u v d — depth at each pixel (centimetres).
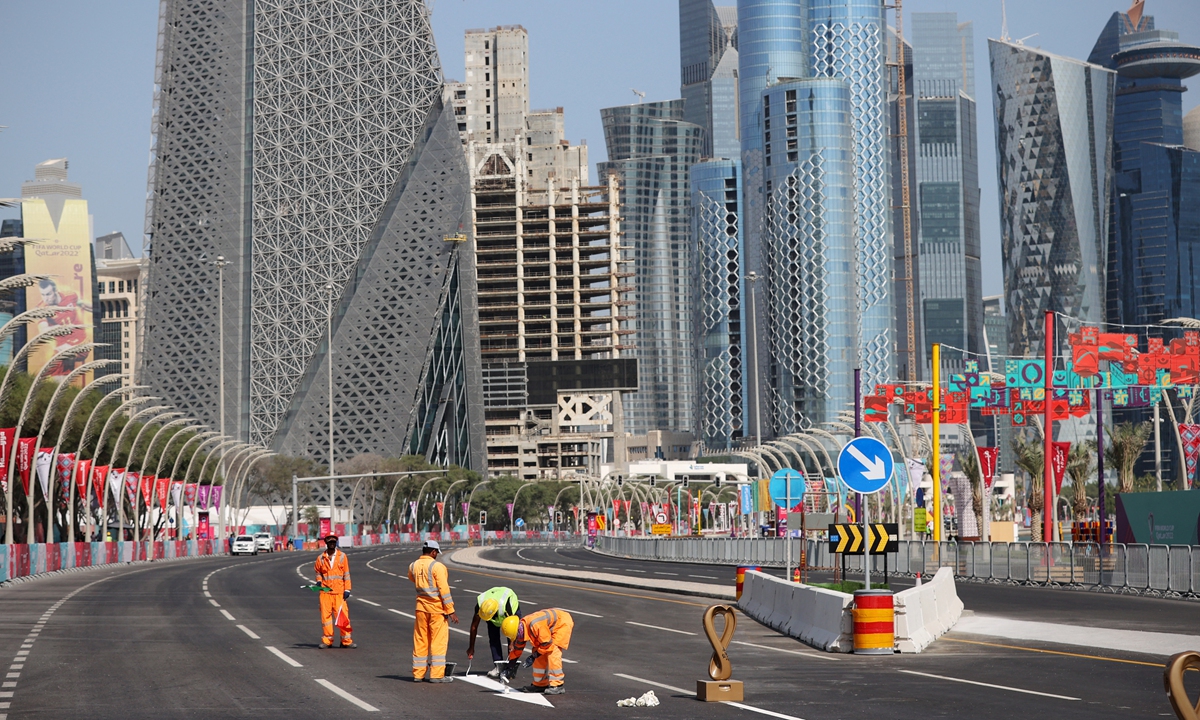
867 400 7438
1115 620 3109
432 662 1934
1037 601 3903
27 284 5112
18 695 1781
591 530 14000
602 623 3181
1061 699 1727
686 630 2970
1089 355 6212
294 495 12775
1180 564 4106
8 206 4362
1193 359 6150
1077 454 10031
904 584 5009
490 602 1966
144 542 9325
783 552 6588
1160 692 1800
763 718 1555
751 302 9431
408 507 19950
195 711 1609
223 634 2788
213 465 13800
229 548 11212
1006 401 6731
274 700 1712
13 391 9088
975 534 9844
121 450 10819
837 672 2073
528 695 1783
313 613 3462
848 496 8194
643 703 1662
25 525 10494
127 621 3170
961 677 1992
